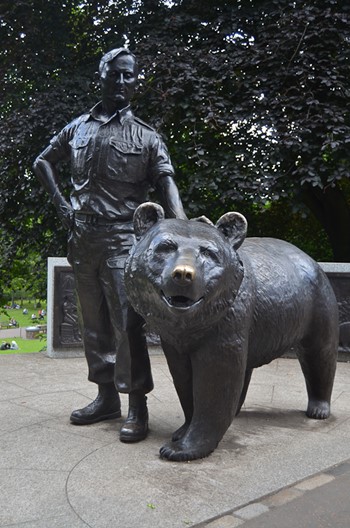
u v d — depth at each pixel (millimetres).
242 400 3438
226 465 2566
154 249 2322
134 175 3068
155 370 5145
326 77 7387
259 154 7578
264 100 7473
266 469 2520
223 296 2402
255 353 2969
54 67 8734
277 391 4312
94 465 2545
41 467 2516
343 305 6125
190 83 7621
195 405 2713
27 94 8984
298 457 2689
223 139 8016
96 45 9648
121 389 3035
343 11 7898
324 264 6207
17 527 1927
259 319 2863
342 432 3139
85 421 3256
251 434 3074
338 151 7438
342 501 2221
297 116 7324
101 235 3049
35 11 8836
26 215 8617
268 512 2105
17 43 9000
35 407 3682
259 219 10352
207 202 7984
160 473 2451
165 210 3037
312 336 3312
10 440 2926
